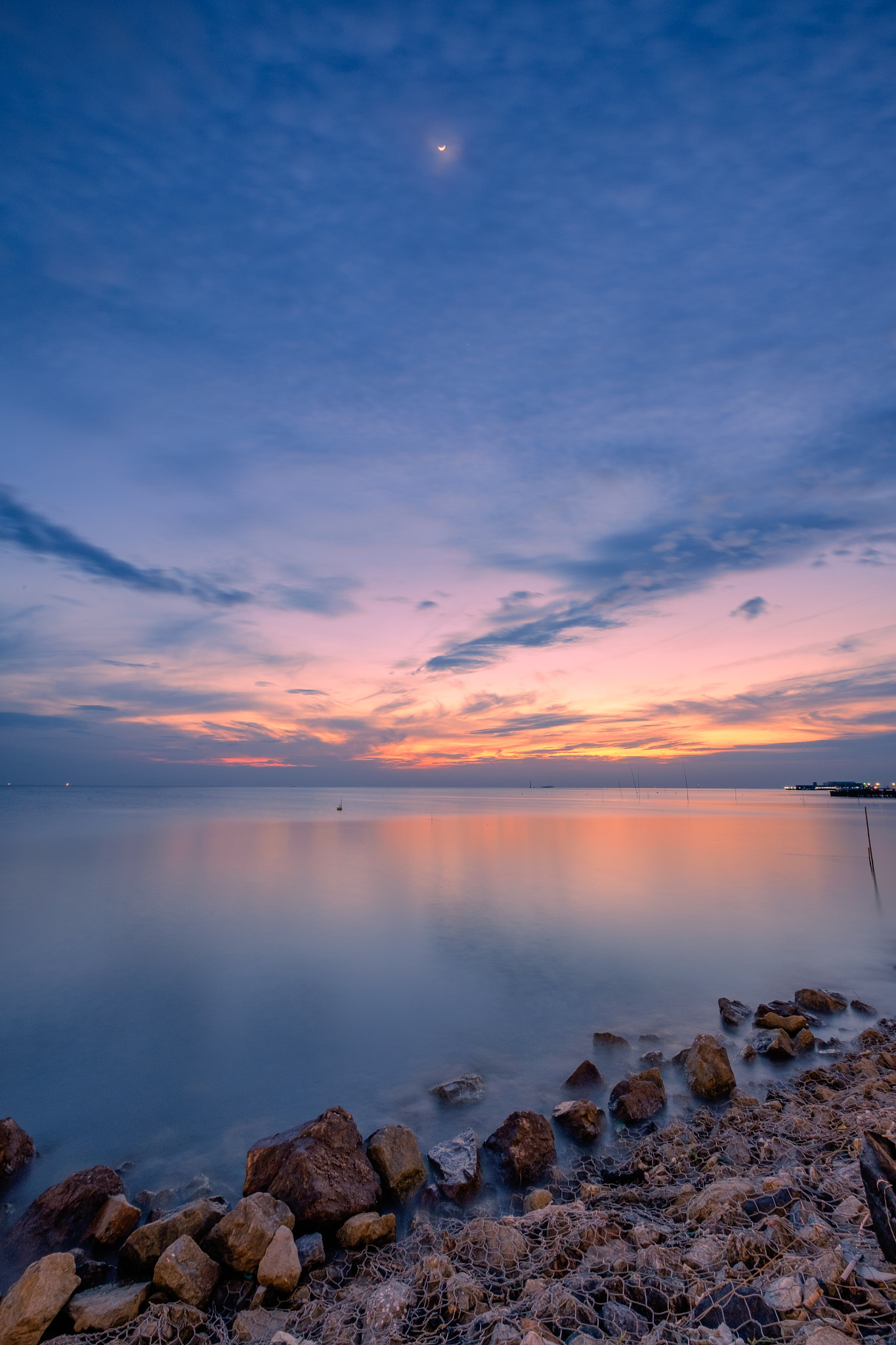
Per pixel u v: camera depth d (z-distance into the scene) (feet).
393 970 53.98
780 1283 15.61
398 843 157.48
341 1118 26.45
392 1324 16.44
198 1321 17.40
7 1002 46.60
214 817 265.75
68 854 127.65
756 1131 28.07
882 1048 38.63
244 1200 20.92
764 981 51.85
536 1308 16.14
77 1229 21.93
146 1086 34.42
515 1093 33.65
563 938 63.82
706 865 117.50
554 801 581.53
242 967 54.75
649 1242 19.24
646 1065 36.81
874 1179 16.47
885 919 72.18
